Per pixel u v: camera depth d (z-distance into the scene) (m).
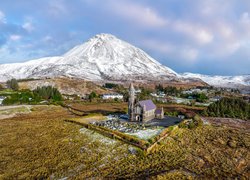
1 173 41.53
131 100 83.25
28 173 41.56
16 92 153.12
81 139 60.09
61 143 57.25
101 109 121.50
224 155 51.75
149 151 51.97
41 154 50.41
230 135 67.56
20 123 81.06
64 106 130.75
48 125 76.44
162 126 73.50
